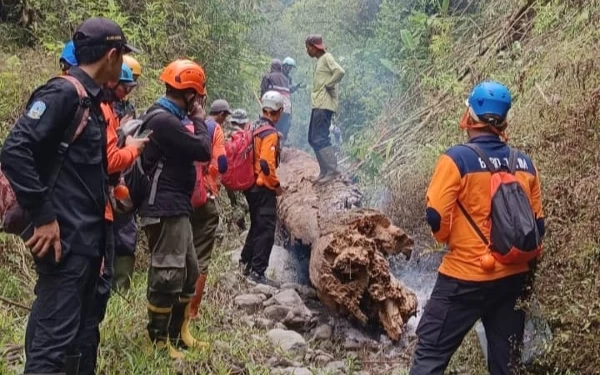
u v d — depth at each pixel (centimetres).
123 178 464
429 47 1130
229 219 865
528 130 602
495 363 424
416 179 764
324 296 617
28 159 320
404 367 554
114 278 572
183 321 505
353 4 1561
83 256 344
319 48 874
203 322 567
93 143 346
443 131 861
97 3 1053
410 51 1185
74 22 1033
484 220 407
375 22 1444
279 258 781
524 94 730
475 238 408
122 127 423
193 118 482
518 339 422
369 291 597
